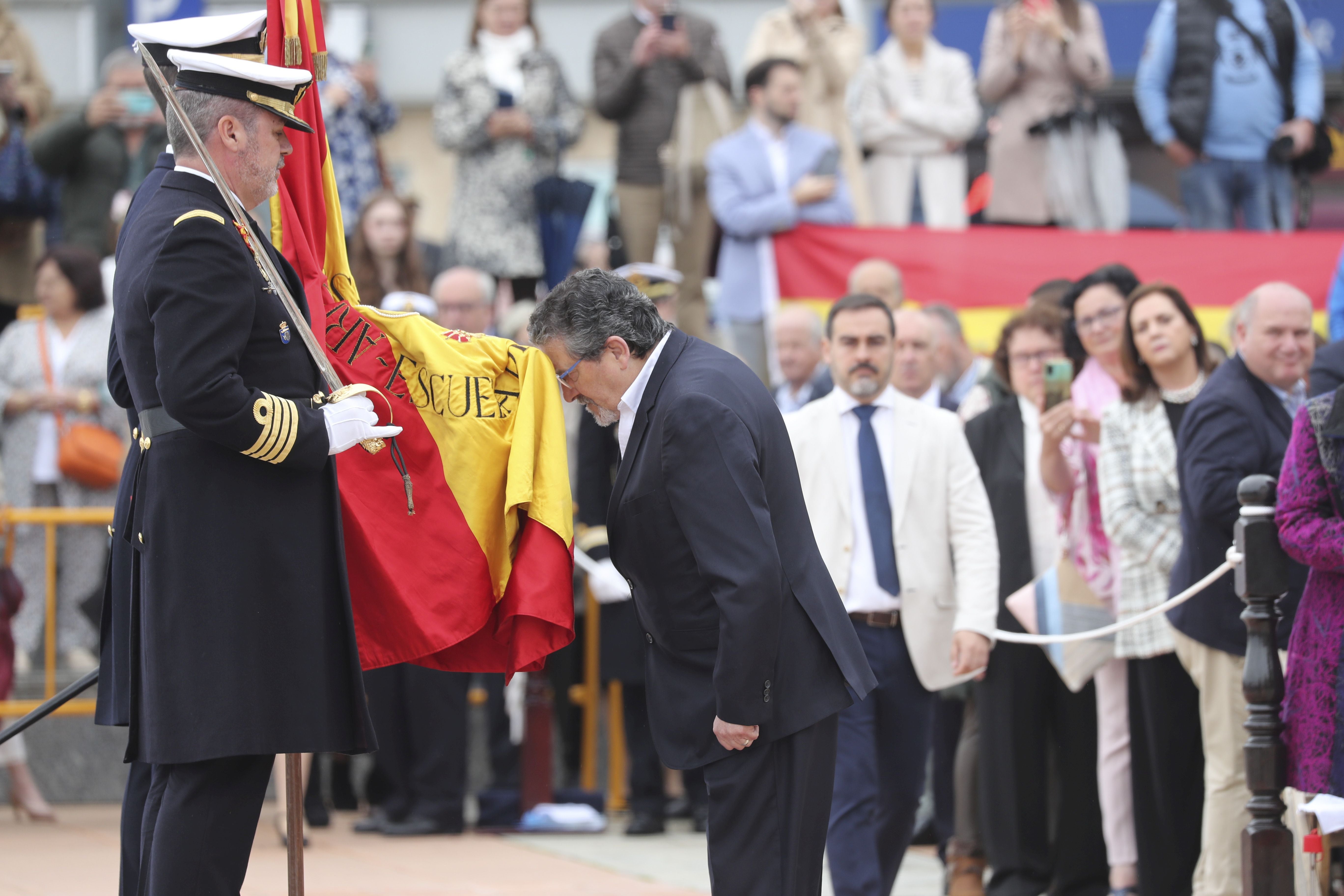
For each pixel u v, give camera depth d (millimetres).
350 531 15023
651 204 35031
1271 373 19484
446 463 15594
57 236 36500
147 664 13336
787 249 33625
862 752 19312
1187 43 34375
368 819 28328
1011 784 21781
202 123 13617
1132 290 23453
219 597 13297
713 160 33938
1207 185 34500
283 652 13523
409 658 15094
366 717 13945
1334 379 19859
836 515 20125
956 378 28375
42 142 35125
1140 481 21078
